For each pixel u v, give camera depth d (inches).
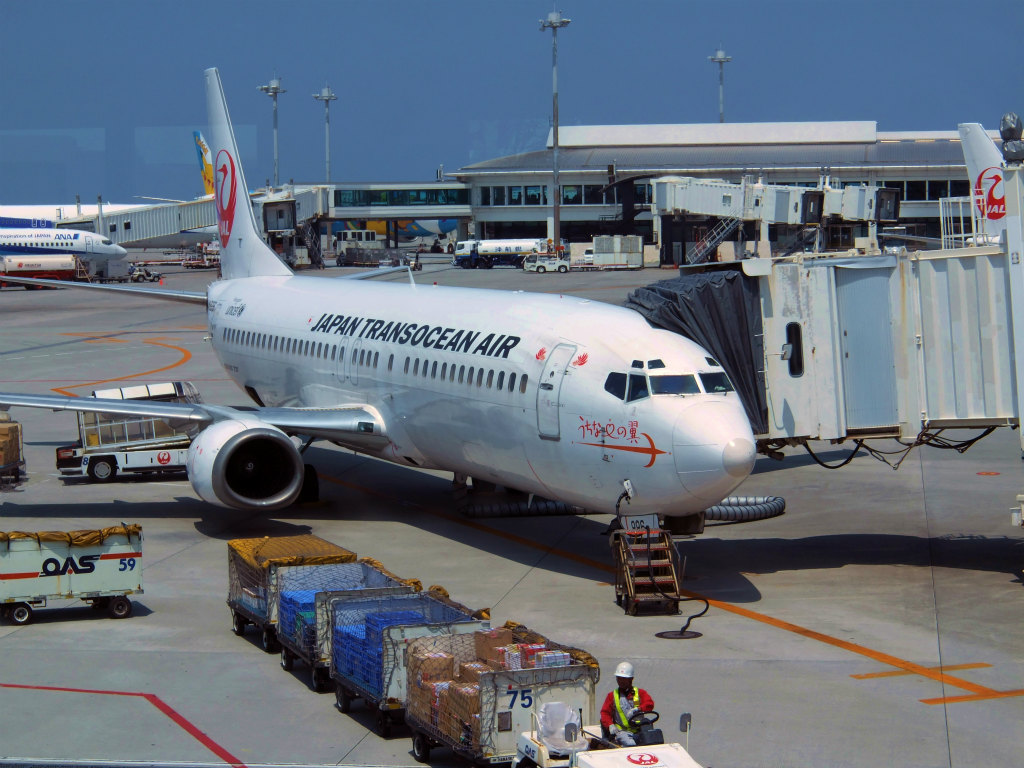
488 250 4995.1
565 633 738.8
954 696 623.5
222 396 1839.3
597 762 454.3
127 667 686.5
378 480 1277.1
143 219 5196.9
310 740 580.7
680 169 5162.4
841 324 906.7
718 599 818.2
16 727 592.7
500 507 1096.2
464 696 530.6
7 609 773.3
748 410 893.8
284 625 681.0
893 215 3786.9
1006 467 1311.5
